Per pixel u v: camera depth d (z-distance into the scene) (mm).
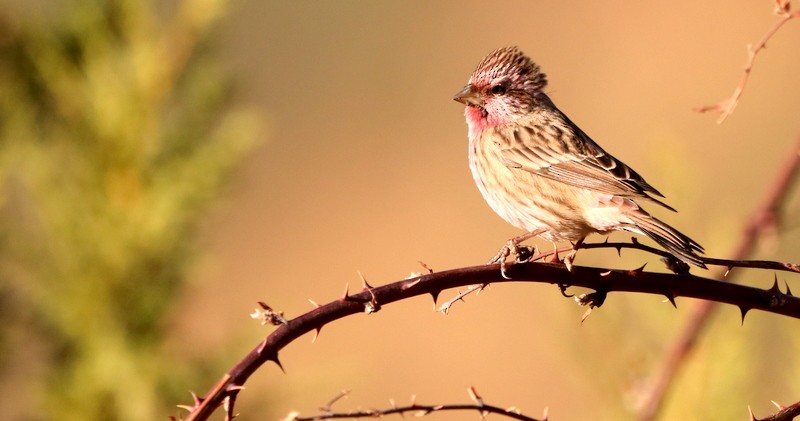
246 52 26922
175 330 10516
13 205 10273
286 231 23281
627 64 26812
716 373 9766
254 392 10914
